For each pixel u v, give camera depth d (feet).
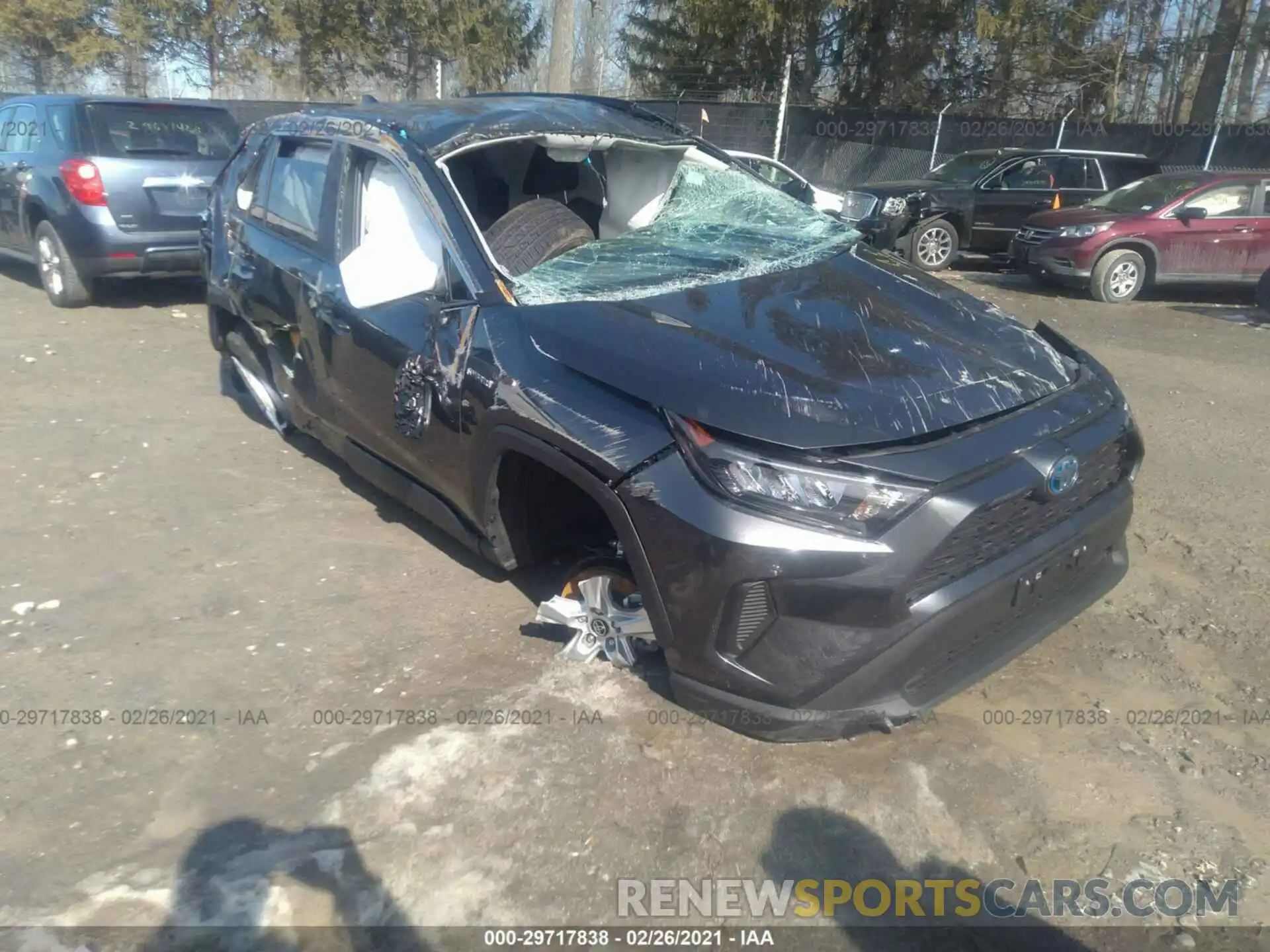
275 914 8.41
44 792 9.85
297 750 10.45
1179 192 37.70
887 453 9.13
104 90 88.74
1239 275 37.11
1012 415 10.17
